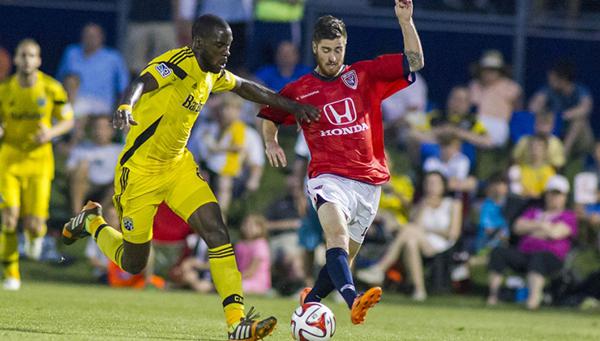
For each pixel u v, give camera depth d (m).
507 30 64.94
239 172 52.41
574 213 47.38
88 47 56.94
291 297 46.16
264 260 47.34
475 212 52.94
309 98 26.11
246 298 43.97
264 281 47.28
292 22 59.91
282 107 25.83
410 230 47.28
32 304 33.78
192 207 24.84
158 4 58.69
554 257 45.84
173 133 24.78
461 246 48.34
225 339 26.22
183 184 25.11
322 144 26.03
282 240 48.41
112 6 64.00
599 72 65.38
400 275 48.00
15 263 40.75
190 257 47.22
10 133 39.75
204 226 24.77
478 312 41.91
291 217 49.28
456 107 54.00
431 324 34.88
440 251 47.88
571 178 57.81
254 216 47.47
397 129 57.66
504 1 65.06
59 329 26.44
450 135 51.66
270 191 55.88
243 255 47.34
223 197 51.84
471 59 64.88
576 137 59.41
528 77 65.12
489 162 58.16
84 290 43.09
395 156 56.78
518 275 50.28
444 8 64.75
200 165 52.34
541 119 51.22
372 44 63.84
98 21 64.00
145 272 46.72
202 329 28.66
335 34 25.70
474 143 53.25
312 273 46.28
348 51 63.84
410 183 49.97
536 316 41.44
